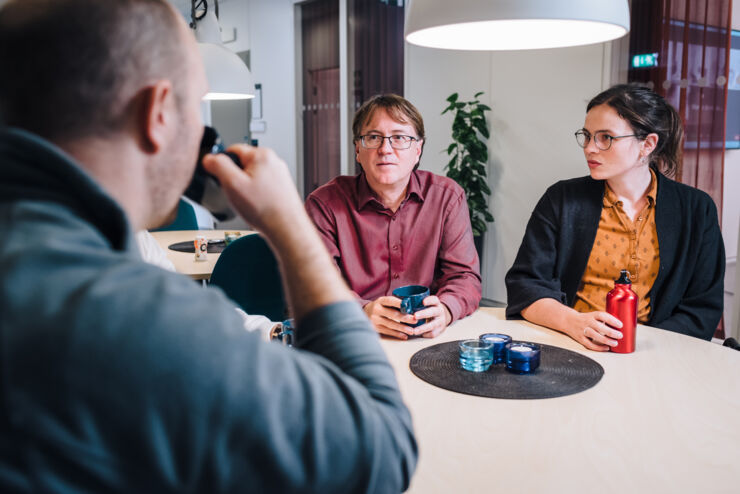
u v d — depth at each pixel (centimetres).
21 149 42
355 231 198
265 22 679
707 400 122
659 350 153
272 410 41
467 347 138
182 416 39
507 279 200
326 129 640
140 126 47
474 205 464
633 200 193
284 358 44
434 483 92
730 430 109
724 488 90
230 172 55
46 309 38
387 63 569
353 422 45
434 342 161
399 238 198
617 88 186
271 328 151
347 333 54
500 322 180
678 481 92
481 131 468
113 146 47
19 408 37
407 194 198
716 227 192
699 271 190
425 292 165
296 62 652
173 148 50
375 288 200
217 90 261
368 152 185
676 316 189
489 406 119
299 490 43
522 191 460
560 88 426
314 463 43
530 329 172
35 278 39
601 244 196
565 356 147
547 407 119
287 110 668
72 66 45
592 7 112
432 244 198
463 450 102
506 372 137
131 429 38
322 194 201
